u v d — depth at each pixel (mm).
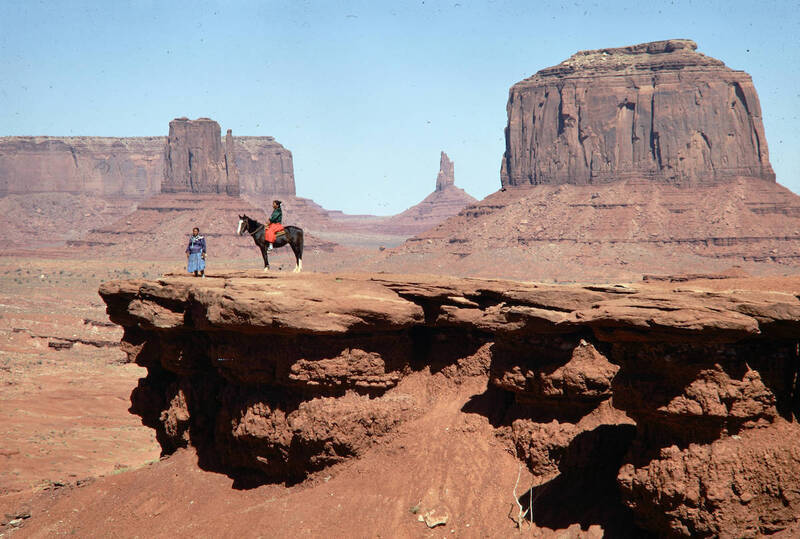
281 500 23156
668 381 16562
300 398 23594
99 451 49531
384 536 20453
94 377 81625
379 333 23953
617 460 19391
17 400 66062
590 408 20297
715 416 15805
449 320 24609
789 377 16469
